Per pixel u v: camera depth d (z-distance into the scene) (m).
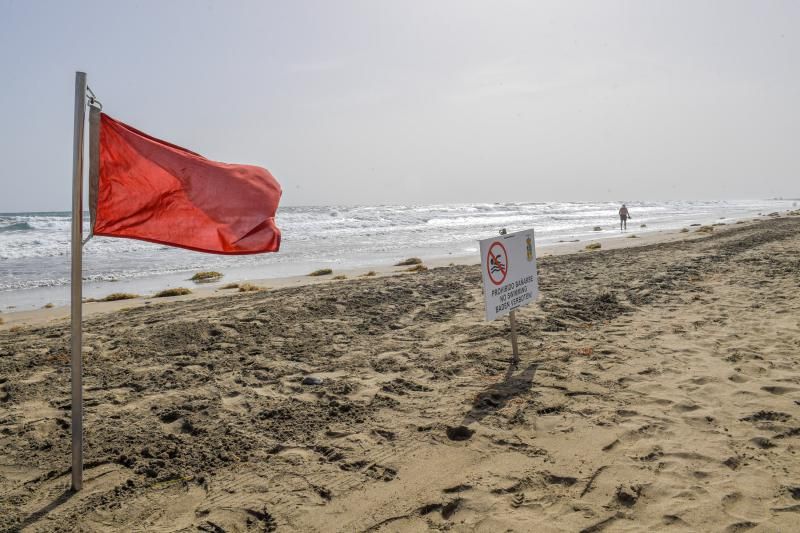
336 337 8.23
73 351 3.81
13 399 5.79
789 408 4.77
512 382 5.85
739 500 3.40
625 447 4.20
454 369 6.46
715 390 5.32
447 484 3.79
